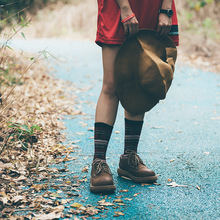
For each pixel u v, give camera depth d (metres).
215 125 3.62
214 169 2.49
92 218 1.85
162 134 3.34
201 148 2.94
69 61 7.85
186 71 6.68
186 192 2.15
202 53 8.00
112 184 2.14
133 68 2.12
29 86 4.69
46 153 2.71
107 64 2.16
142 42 2.09
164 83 2.05
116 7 2.08
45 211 1.88
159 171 2.47
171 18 2.17
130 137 2.33
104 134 2.21
